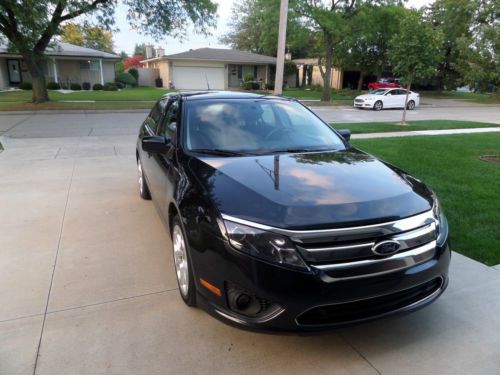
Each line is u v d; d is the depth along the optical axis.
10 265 3.62
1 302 3.04
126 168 7.40
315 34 27.42
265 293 2.25
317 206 2.42
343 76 40.81
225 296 2.39
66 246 4.03
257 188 2.64
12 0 14.82
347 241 2.30
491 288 3.30
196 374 2.37
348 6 25.17
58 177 6.68
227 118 3.87
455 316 2.95
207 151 3.44
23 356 2.48
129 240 4.19
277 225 2.29
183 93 4.54
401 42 15.34
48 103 20.06
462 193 5.80
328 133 4.02
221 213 2.42
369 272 2.30
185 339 2.67
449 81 38.28
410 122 16.67
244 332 2.74
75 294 3.17
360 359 2.52
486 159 8.35
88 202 5.38
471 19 31.62
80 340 2.64
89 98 24.39
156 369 2.40
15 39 18.20
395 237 2.40
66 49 33.50
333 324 2.32
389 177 2.99
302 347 2.62
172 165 3.38
